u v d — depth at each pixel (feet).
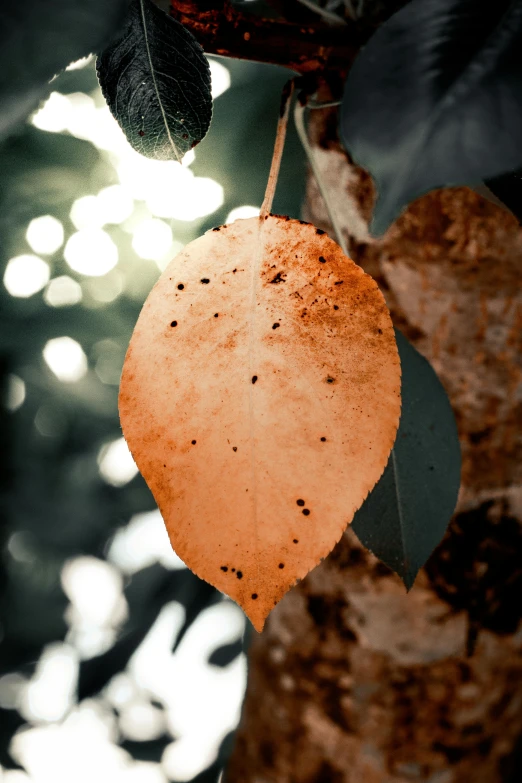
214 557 0.66
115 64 0.74
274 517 0.66
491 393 1.23
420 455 0.84
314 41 0.84
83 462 3.79
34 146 2.68
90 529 3.84
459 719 1.37
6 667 3.90
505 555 1.28
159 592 2.86
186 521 0.66
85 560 3.88
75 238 2.99
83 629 3.84
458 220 1.15
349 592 1.34
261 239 0.70
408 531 0.83
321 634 1.39
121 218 2.92
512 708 1.41
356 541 1.31
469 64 0.67
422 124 0.67
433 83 0.67
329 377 0.67
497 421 1.23
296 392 0.67
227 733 3.18
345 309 0.68
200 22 0.82
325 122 1.19
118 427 3.77
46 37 0.68
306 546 0.66
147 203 2.69
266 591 0.65
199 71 0.75
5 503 3.76
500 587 1.30
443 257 1.17
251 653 1.67
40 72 0.68
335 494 0.66
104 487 3.85
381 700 1.37
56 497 3.82
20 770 3.63
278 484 0.66
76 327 3.34
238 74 2.22
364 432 0.66
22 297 3.20
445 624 1.30
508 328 1.21
